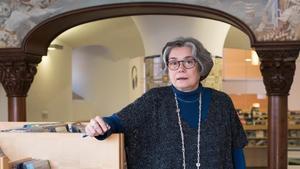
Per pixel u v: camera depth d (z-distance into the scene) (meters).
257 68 8.87
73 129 2.08
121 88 10.03
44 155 1.73
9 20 5.05
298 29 4.45
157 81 5.82
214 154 1.60
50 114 7.12
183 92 1.65
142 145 1.64
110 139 1.65
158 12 5.00
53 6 4.96
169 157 1.60
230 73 8.88
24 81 5.17
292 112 8.40
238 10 4.61
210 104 1.67
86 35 7.68
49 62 7.03
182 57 1.63
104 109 9.94
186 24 5.71
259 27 4.54
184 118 1.63
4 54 5.05
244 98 8.97
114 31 7.89
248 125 8.01
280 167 4.55
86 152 1.69
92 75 9.86
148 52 6.01
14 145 1.76
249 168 7.97
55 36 5.50
